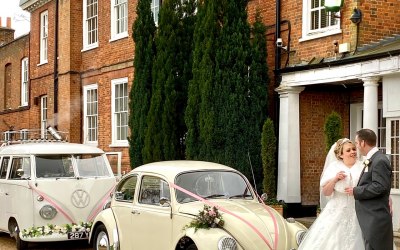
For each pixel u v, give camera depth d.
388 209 6.62
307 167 13.34
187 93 14.03
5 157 12.44
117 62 19.19
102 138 19.98
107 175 12.15
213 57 12.95
